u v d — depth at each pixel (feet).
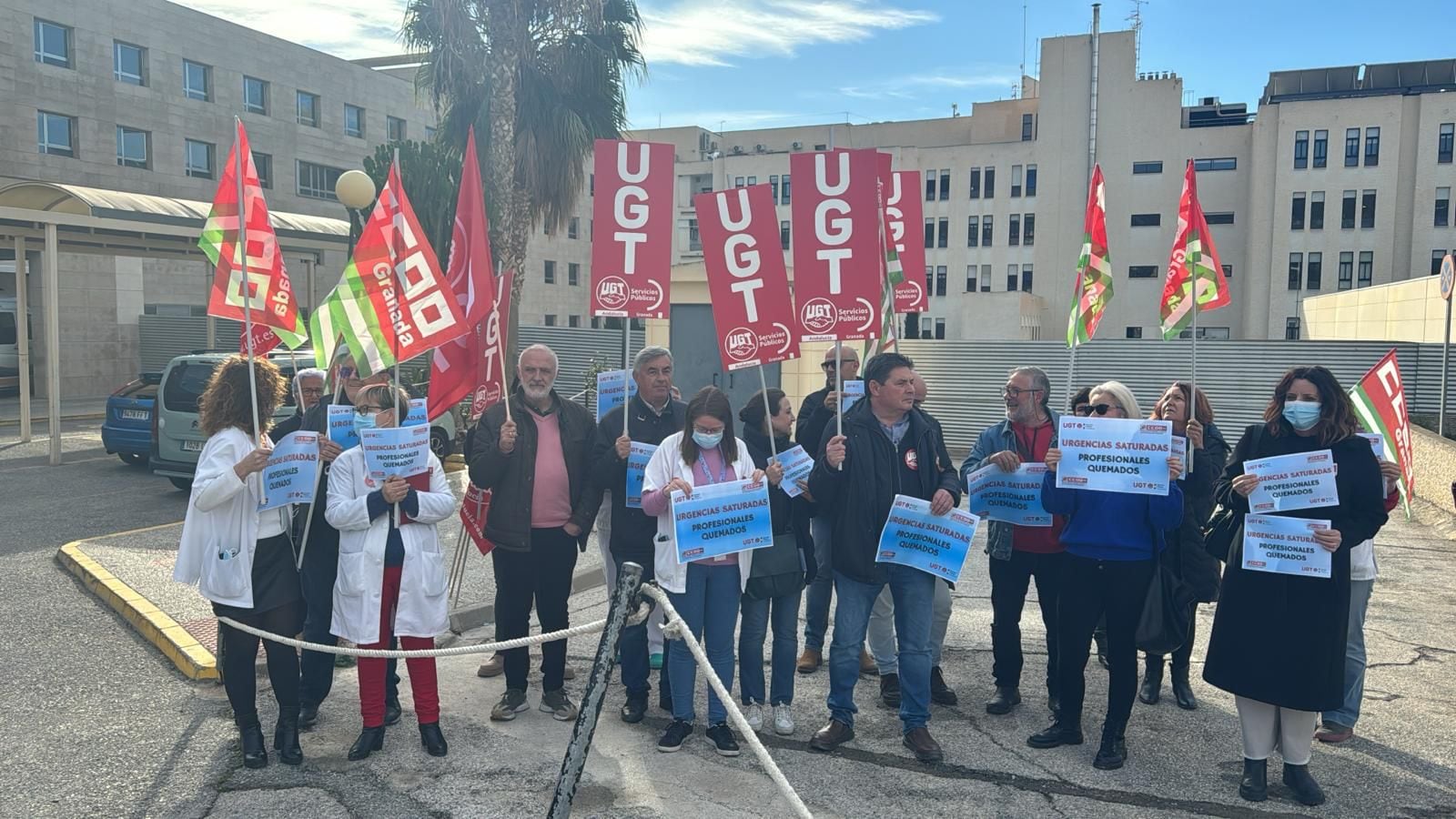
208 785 14.85
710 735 16.39
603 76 62.39
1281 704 14.05
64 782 14.89
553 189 62.69
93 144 107.45
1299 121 189.37
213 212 16.81
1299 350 55.47
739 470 16.70
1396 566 30.83
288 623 15.43
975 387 61.05
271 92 128.06
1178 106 201.77
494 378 20.31
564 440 17.92
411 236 17.62
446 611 16.25
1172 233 202.59
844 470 16.29
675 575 16.11
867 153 17.67
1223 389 56.70
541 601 17.81
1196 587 17.80
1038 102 209.36
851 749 16.48
